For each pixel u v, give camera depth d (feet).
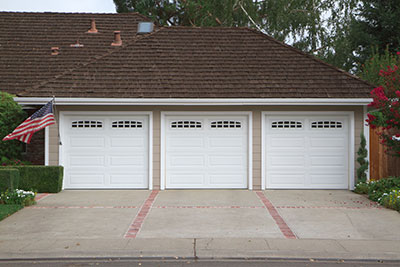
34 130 39.50
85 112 44.06
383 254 23.81
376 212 34.17
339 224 30.45
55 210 34.47
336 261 23.49
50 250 24.12
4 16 59.82
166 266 22.38
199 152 44.80
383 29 88.99
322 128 44.93
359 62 87.76
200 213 33.71
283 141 44.88
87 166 44.52
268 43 51.31
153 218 31.99
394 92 39.60
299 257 23.80
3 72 48.96
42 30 57.57
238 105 44.21
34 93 42.52
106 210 34.58
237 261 23.35
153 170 44.45
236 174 44.93
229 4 87.45
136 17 62.44
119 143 44.62
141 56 48.49
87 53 53.06
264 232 28.30
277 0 88.63
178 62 47.80
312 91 43.70
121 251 24.00
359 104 43.09
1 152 43.86
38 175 41.91
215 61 48.21
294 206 36.45
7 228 28.94
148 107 44.24
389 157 44.68
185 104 42.80
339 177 44.96
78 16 61.41
